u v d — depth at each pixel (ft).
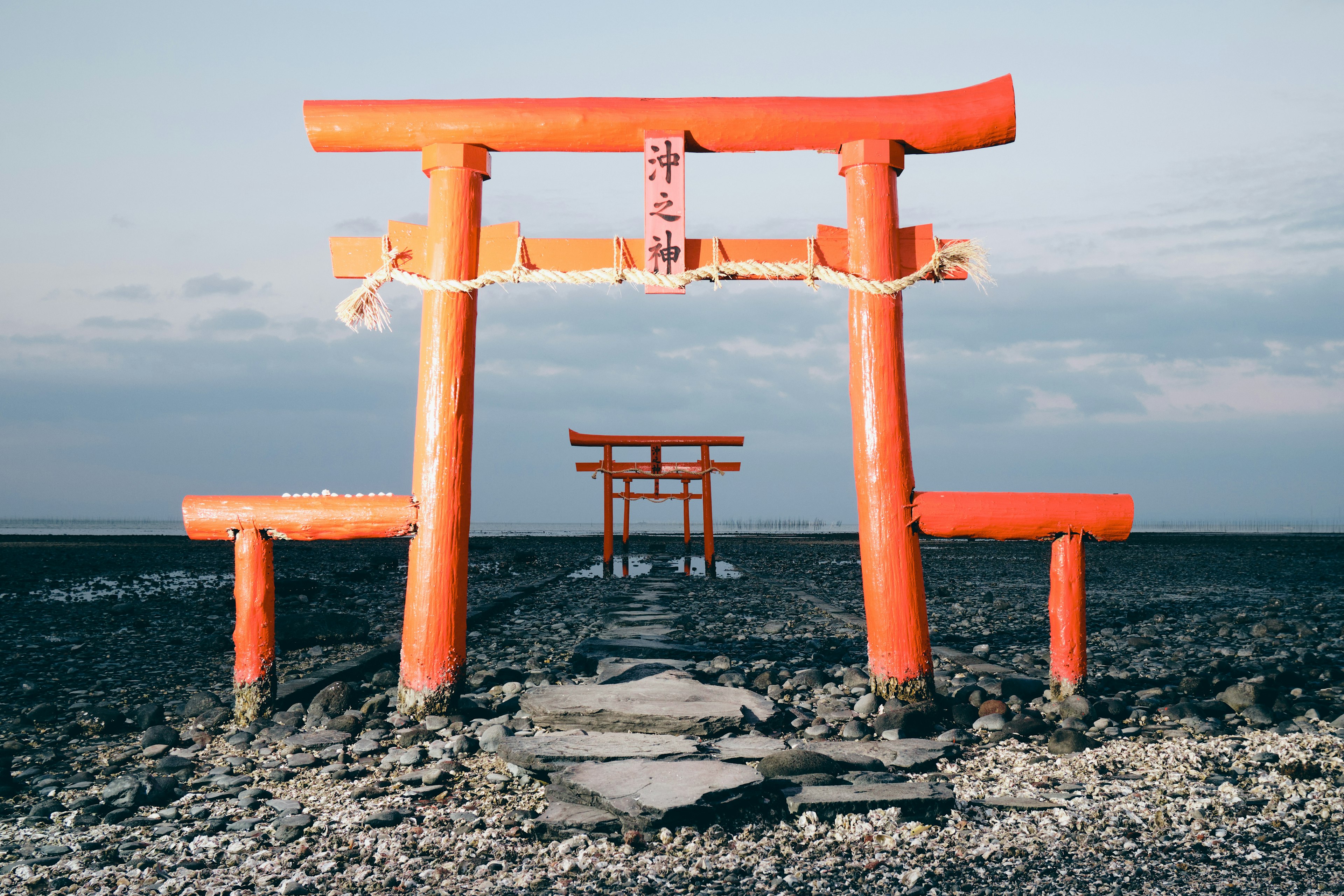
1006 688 19.45
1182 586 48.01
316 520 17.76
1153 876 10.64
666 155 17.99
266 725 17.69
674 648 26.17
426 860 11.25
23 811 13.38
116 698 21.06
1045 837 11.85
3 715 19.30
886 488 17.81
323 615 28.66
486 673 22.70
